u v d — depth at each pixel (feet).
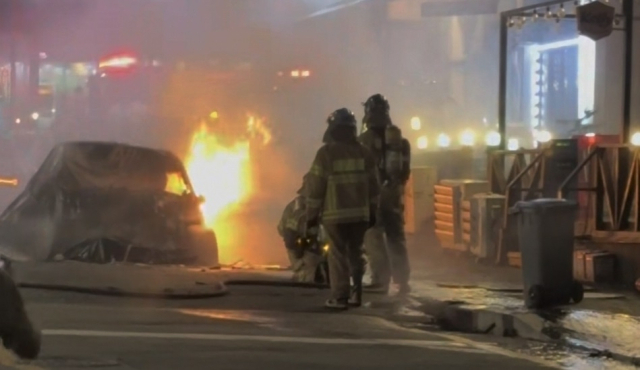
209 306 127.13
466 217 181.06
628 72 164.25
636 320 118.73
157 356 90.79
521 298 135.54
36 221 150.92
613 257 151.12
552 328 113.80
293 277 147.33
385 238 142.41
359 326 115.96
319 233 147.02
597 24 165.58
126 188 155.63
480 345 108.99
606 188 157.28
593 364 101.19
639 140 164.86
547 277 122.83
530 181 181.78
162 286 131.23
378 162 141.69
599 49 274.77
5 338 76.89
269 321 116.16
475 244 177.58
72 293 129.49
